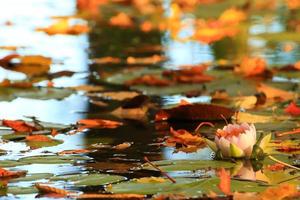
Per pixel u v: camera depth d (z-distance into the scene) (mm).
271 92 9820
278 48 13789
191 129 8180
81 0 20594
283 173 6301
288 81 10805
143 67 12266
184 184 5938
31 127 8195
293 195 5633
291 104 8727
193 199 5574
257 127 8070
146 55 13523
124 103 9656
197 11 19969
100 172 6488
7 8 20844
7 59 12656
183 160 6773
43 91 10398
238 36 15500
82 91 10539
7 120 8305
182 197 5625
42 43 14977
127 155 7094
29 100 9852
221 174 6008
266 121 8375
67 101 9844
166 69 11938
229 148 6773
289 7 20391
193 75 11102
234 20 17703
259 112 8859
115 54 13656
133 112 9148
